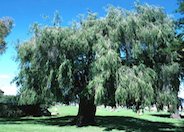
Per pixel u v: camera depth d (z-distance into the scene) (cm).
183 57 2498
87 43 2375
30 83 2667
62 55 2411
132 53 2391
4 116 3662
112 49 2314
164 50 2452
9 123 2753
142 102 2320
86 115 2645
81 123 2605
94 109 2681
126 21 2381
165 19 2564
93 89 2319
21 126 2434
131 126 2688
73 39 2366
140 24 2430
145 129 2544
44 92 2525
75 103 2692
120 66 2323
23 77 2712
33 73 2630
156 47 2492
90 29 2411
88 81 2448
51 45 2423
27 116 3722
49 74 2438
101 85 2228
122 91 2236
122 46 2452
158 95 2456
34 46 2483
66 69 2383
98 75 2262
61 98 2556
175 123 3184
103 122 2873
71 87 2473
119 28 2366
